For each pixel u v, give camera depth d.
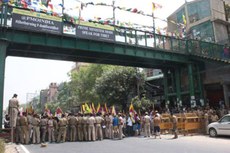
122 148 13.73
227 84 29.45
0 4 19.56
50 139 18.34
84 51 24.03
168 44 29.83
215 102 31.42
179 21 44.81
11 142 16.61
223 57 30.53
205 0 40.81
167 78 33.47
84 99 52.16
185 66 32.00
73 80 56.62
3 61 19.23
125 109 38.22
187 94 31.28
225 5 43.16
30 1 20.69
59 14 22.11
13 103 16.95
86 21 23.52
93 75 50.28
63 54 24.70
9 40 19.95
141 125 22.67
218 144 14.87
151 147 13.94
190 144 15.11
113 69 39.81
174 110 29.36
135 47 26.27
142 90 39.34
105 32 24.39
